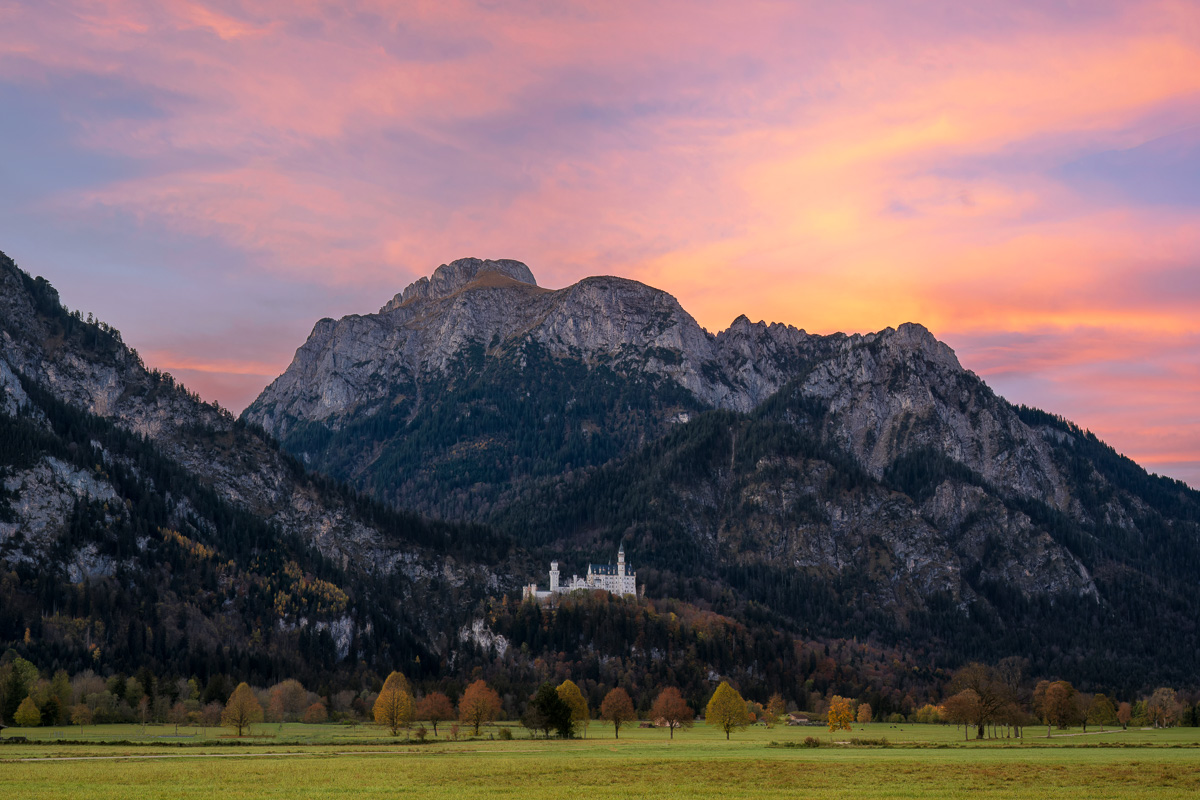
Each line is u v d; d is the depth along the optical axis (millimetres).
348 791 130750
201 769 153250
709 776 147000
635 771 151875
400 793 129375
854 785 139250
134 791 129750
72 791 129750
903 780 143625
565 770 152875
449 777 144500
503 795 128125
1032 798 127500
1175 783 139250
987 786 138000
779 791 133375
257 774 147000
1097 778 144125
